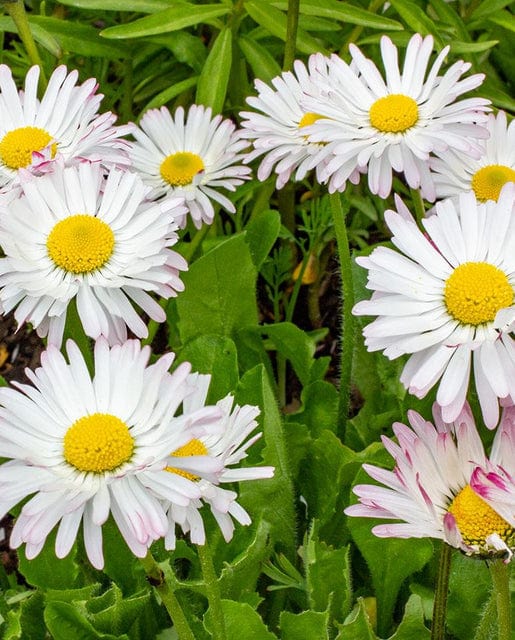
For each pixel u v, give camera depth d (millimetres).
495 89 495
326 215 465
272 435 380
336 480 391
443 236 359
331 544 396
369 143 387
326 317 502
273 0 472
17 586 400
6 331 489
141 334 370
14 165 398
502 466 336
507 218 357
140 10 460
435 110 389
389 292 361
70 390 332
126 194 375
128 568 380
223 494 338
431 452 336
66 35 471
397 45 484
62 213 375
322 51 470
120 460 323
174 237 377
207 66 459
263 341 446
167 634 380
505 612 327
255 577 374
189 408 353
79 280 370
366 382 419
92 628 359
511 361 345
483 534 325
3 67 405
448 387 344
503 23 485
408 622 356
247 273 412
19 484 322
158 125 449
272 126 416
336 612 367
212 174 445
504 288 351
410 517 327
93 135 391
